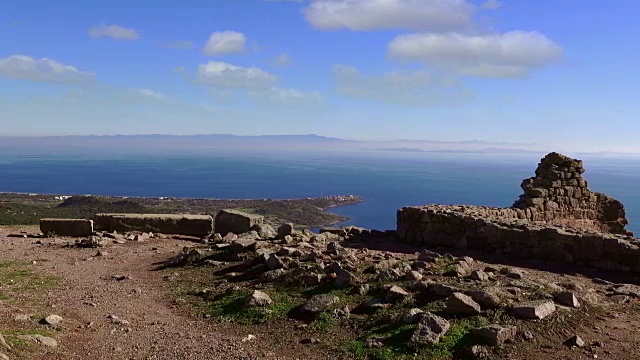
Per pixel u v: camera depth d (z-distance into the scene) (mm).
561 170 25203
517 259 17016
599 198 26156
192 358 9492
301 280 12992
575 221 25203
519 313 9828
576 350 8891
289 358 9438
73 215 36938
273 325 10984
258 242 17828
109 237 22719
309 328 10547
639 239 16062
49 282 15000
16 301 12734
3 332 9617
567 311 10133
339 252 15891
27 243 21781
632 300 11734
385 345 9398
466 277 12391
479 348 8844
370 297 11664
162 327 11242
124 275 16078
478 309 10039
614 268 15477
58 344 9719
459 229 19234
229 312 11992
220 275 15234
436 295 11039
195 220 24438
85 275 16156
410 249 18844
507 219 19562
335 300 11453
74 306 12656
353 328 10336
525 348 8930
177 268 16766
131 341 10336
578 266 16031
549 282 12852
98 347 9898
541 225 18125
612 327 9898
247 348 9945
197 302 13000
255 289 13133
